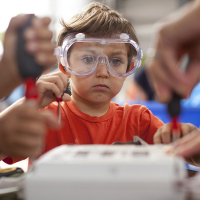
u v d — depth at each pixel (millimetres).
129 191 392
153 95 2900
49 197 404
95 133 1164
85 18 1180
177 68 480
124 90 3822
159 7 5230
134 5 5238
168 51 478
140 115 1263
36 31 452
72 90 1215
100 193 396
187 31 461
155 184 390
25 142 454
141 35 5516
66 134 1162
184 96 516
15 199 481
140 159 428
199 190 385
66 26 1175
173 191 386
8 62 463
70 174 409
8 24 470
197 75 501
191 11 453
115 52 1079
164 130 725
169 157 443
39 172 417
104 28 1117
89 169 411
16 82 508
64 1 3031
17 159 974
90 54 1055
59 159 436
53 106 1228
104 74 1068
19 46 443
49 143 1141
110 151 491
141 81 2922
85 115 1187
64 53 1022
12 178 557
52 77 988
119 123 1225
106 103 1215
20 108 458
